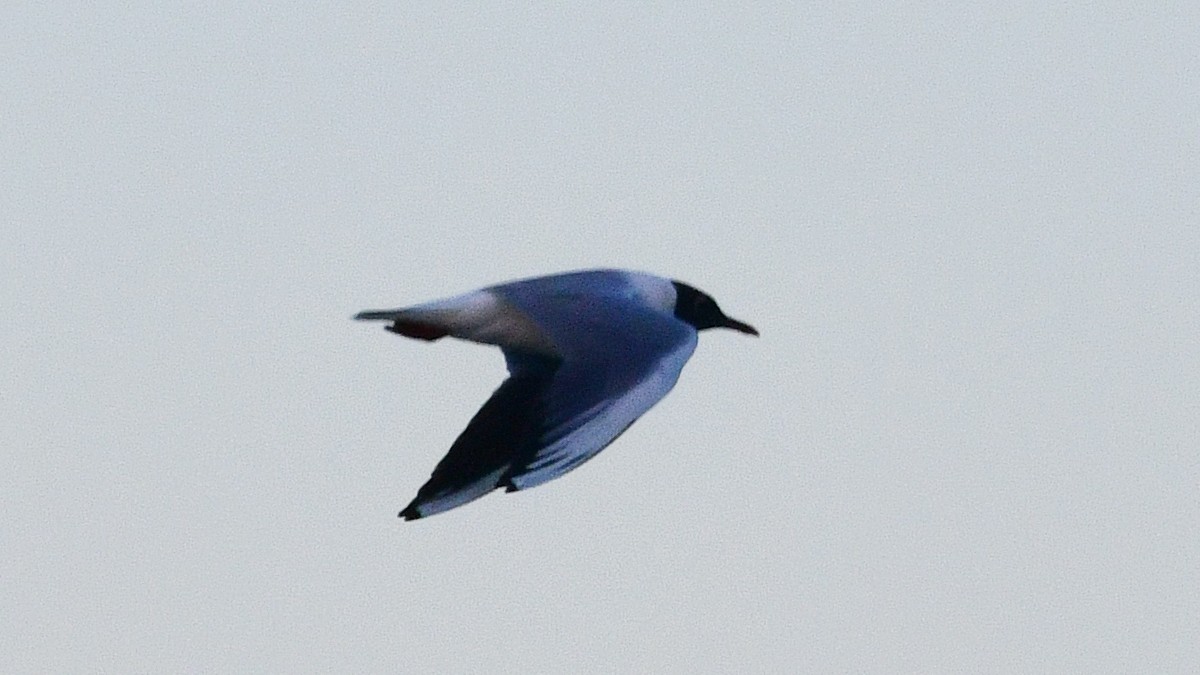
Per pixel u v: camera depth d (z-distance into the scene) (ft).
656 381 47.42
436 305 51.37
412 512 45.29
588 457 45.68
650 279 56.08
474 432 46.80
